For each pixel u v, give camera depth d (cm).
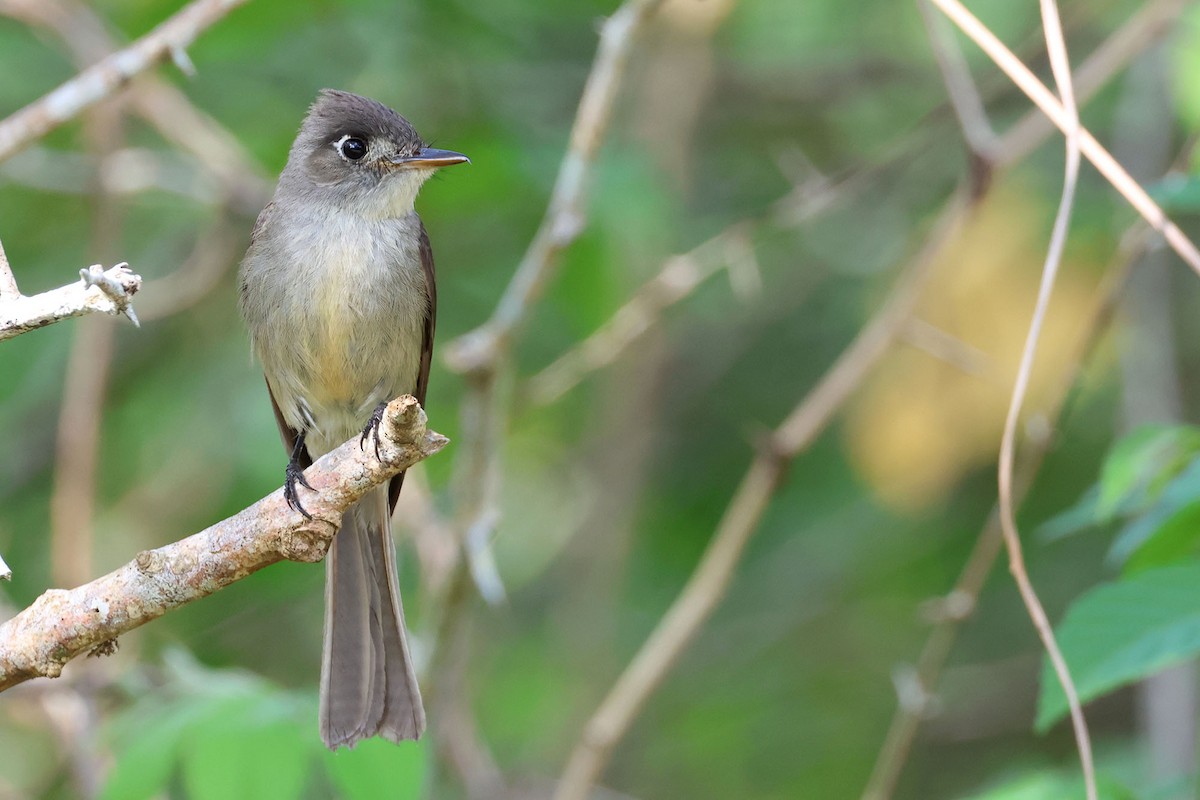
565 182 810
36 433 1238
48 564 1202
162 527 1218
